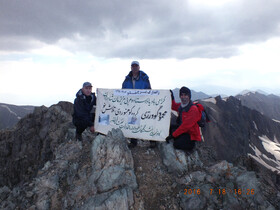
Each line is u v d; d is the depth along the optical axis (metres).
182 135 3.17
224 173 2.96
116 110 3.66
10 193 3.01
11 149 6.40
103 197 2.63
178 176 3.01
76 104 3.51
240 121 62.97
